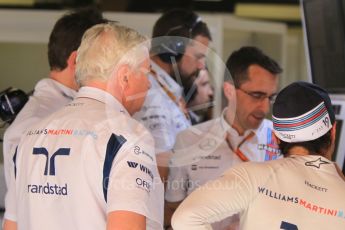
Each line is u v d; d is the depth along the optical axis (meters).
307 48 7.98
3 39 10.52
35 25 10.48
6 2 12.45
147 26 10.29
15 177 5.17
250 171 4.68
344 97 6.97
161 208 4.75
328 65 7.43
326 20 7.38
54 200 4.70
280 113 4.75
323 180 4.59
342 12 7.00
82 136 4.69
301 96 4.68
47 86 6.50
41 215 4.75
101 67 4.82
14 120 6.21
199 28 7.51
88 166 4.57
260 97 6.62
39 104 6.25
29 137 5.04
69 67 6.40
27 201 4.87
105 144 4.57
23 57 10.59
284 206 4.48
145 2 15.39
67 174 4.63
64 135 4.78
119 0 15.21
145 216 4.42
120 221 4.34
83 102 4.93
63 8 13.60
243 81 6.61
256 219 4.52
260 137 6.79
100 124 4.70
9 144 5.89
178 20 7.44
